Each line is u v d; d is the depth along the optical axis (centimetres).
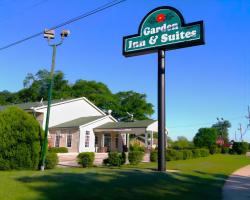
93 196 1010
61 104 4372
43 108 4134
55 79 6575
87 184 1162
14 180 1168
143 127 3953
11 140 1619
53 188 1055
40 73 6656
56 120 4291
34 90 6519
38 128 1720
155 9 1975
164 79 1897
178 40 1862
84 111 4716
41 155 1716
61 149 3778
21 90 6756
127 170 1709
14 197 912
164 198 1119
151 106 6738
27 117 1689
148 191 1191
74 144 3894
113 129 4009
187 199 1145
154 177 1499
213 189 1426
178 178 1598
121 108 6494
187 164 2603
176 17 1894
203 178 1759
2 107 4712
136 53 2011
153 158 2678
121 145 4194
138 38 2006
